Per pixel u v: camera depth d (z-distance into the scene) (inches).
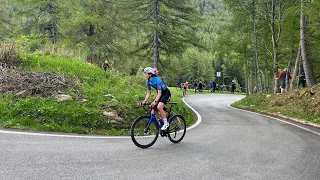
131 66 1129.4
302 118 534.0
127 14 1065.5
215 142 306.0
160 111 281.1
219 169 206.5
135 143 259.9
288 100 695.7
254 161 231.5
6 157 201.3
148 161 218.1
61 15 952.3
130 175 183.8
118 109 384.5
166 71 1109.1
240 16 1028.5
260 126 443.5
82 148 242.7
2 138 251.4
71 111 340.8
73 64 573.6
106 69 730.2
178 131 303.1
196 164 216.8
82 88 435.8
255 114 642.8
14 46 514.3
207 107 792.9
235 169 207.9
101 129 340.5
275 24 986.1
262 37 1050.1
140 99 464.8
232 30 1095.6
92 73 555.2
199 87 1689.2
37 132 288.7
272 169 210.7
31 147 231.3
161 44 1075.3
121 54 1094.4
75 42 989.8
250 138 335.9
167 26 1059.3
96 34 1048.8
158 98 278.1
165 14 1025.5
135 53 1083.3
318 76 1078.4
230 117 563.8
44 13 965.2
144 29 1055.6
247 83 1305.4
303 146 295.6
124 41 1149.1
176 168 204.4
